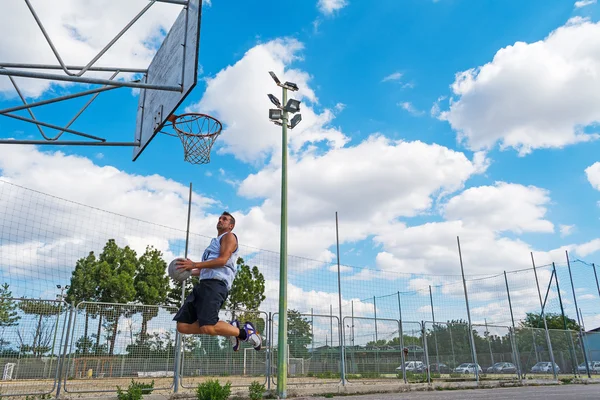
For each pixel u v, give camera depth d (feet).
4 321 28.27
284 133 38.06
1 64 18.85
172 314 33.60
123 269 91.50
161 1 18.49
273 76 38.17
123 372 30.94
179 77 18.44
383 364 44.73
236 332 10.75
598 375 70.54
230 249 10.93
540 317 76.59
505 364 54.70
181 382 32.32
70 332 29.86
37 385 28.68
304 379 38.83
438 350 50.24
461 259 54.95
